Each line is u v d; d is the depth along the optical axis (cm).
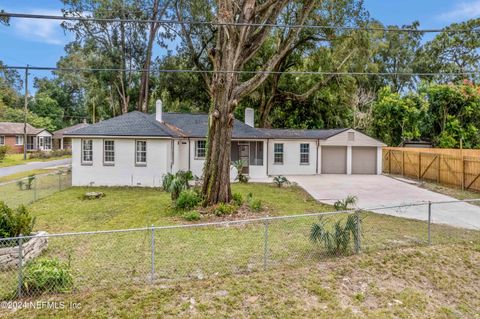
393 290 565
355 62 2584
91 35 2892
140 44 3095
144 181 1722
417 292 566
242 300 504
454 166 1712
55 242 777
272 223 955
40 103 5425
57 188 1638
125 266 627
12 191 1534
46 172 2345
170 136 1681
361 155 2323
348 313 487
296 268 621
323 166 2312
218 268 619
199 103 3278
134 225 949
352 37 2286
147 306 479
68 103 5722
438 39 3666
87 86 4041
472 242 797
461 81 3062
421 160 2017
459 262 688
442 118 2656
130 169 1727
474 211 1143
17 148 4206
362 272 616
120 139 1720
